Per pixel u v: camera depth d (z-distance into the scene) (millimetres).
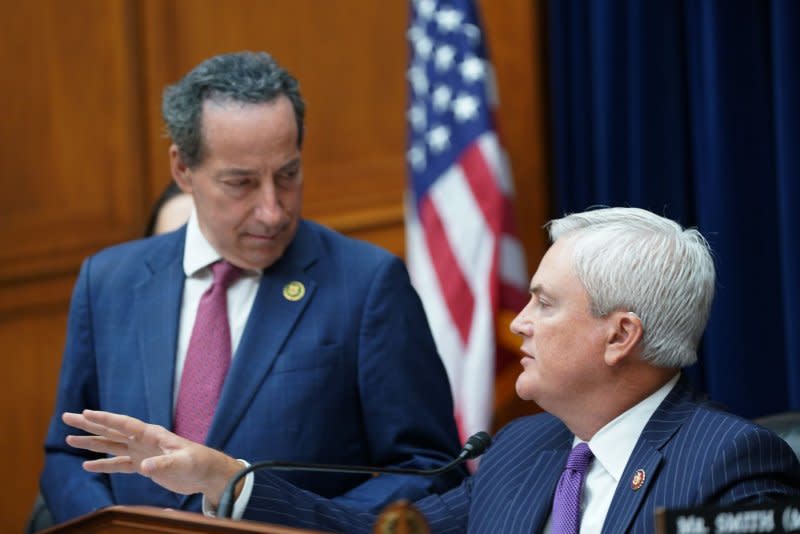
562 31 8695
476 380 7953
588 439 4469
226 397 5332
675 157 8086
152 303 5613
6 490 10914
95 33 10609
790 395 7473
